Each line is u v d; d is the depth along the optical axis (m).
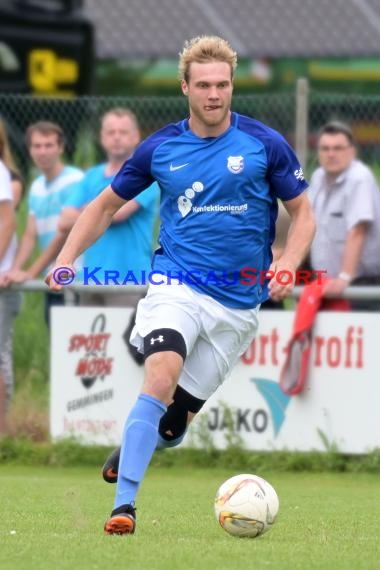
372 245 33.59
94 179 35.03
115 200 22.36
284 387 33.00
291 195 21.81
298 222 21.94
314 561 18.66
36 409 35.97
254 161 21.42
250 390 33.41
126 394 33.81
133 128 34.69
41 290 34.34
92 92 57.50
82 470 33.88
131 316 33.59
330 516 25.41
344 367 32.72
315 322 32.78
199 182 21.44
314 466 33.09
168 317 21.17
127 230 34.34
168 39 90.19
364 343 32.59
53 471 33.75
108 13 91.00
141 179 22.16
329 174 33.59
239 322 21.95
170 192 21.70
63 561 18.27
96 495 28.45
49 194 37.06
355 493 29.72
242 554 19.02
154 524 23.25
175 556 18.69
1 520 23.69
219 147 21.45
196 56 21.20
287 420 33.16
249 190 21.52
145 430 20.67
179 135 21.66
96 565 17.95
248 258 21.75
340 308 33.22
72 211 35.06
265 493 21.27
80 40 56.88
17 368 37.50
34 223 37.41
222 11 93.81
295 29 92.62
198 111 21.22
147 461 20.75
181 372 22.09
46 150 36.72
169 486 30.61
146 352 21.03
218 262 21.58
